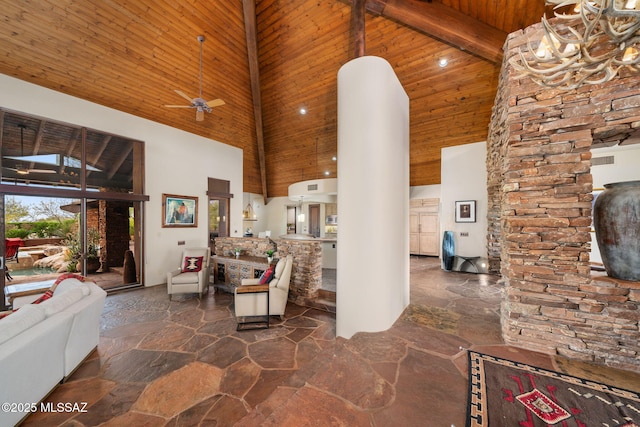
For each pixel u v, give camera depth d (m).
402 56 4.47
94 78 4.39
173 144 6.06
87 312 2.60
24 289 4.40
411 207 8.91
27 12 3.35
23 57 3.73
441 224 6.22
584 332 2.07
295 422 1.45
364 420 1.46
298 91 5.89
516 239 2.33
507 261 2.41
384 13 3.47
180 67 4.89
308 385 1.78
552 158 2.22
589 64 1.50
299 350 2.84
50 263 5.75
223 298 4.74
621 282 1.97
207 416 1.89
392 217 2.92
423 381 1.81
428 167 7.59
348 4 3.81
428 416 1.48
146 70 4.66
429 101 5.22
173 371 2.44
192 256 5.25
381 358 2.13
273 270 4.07
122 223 7.14
